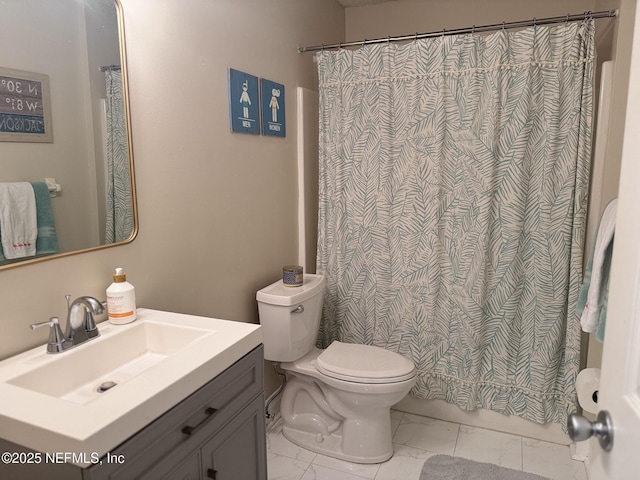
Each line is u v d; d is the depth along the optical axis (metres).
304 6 2.64
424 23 2.97
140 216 1.64
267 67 2.33
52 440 0.91
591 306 1.57
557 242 2.25
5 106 1.21
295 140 2.64
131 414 0.98
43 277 1.34
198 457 1.22
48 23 1.31
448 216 2.41
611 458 0.76
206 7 1.89
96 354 1.36
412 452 2.29
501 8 2.78
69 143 1.38
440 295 2.48
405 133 2.43
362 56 2.46
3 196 1.22
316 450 2.29
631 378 0.71
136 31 1.58
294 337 2.22
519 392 2.40
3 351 1.25
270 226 2.44
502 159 2.27
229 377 1.32
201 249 1.95
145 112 1.63
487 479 2.08
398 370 2.10
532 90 2.19
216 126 1.99
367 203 2.56
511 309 2.34
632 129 0.74
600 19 2.39
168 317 1.56
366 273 2.64
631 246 0.73
